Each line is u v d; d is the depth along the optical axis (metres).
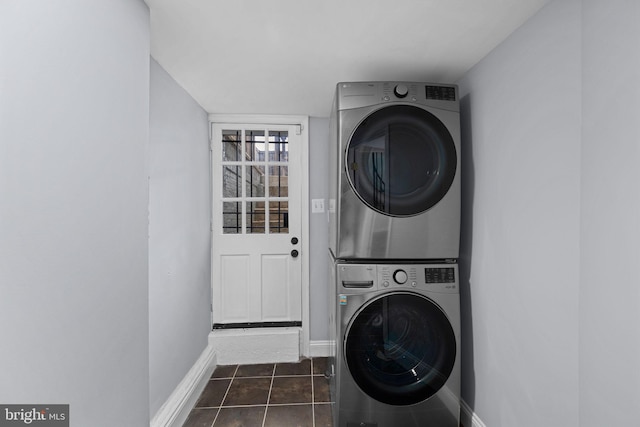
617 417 0.87
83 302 0.82
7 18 0.62
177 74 1.78
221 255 2.59
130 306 1.03
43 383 0.70
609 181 0.89
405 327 1.56
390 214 1.56
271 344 2.52
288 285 2.64
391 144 1.56
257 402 1.98
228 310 2.59
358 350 1.54
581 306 0.98
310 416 1.84
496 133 1.44
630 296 0.83
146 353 1.12
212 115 2.52
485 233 1.52
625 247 0.85
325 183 2.63
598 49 0.92
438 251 1.58
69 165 0.78
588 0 0.95
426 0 1.12
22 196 0.65
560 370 1.07
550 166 1.11
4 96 0.62
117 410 0.96
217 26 1.29
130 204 1.03
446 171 1.58
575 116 1.01
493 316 1.45
